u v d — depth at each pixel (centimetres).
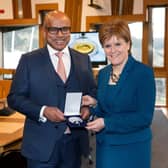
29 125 199
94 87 209
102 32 174
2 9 714
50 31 198
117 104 171
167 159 415
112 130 169
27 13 707
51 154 193
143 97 168
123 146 171
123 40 171
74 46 563
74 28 680
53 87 196
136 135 172
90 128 171
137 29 670
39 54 201
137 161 172
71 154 201
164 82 683
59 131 193
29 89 198
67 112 188
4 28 723
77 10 679
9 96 204
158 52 676
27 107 193
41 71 197
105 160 173
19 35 720
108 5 668
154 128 542
